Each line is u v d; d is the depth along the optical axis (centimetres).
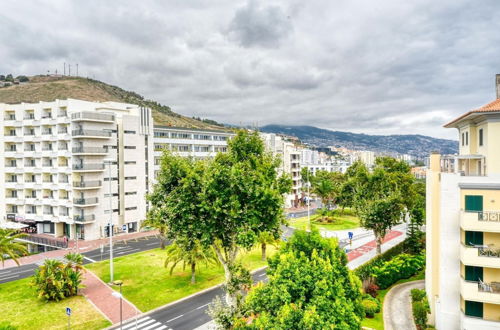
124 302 3538
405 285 3925
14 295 3700
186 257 3875
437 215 2970
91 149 6300
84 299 3597
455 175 2678
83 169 6228
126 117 6925
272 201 2906
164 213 2923
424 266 4375
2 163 7088
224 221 2848
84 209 6328
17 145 7088
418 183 7725
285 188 3512
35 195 7025
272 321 1888
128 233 6931
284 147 11062
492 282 2519
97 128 6425
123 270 4488
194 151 8888
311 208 10750
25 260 5169
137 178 7131
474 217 2502
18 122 6975
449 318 2706
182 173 2869
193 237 2903
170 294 3741
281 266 1988
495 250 2508
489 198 2569
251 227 2762
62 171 6562
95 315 3241
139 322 3127
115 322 3122
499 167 2680
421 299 3228
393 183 5925
